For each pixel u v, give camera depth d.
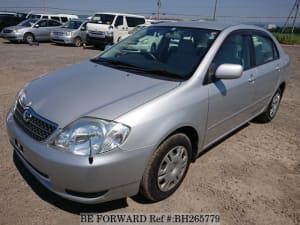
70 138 2.22
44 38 17.80
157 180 2.62
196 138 2.99
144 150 2.35
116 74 3.00
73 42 16.77
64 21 22.27
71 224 2.48
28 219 2.49
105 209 2.67
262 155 3.88
